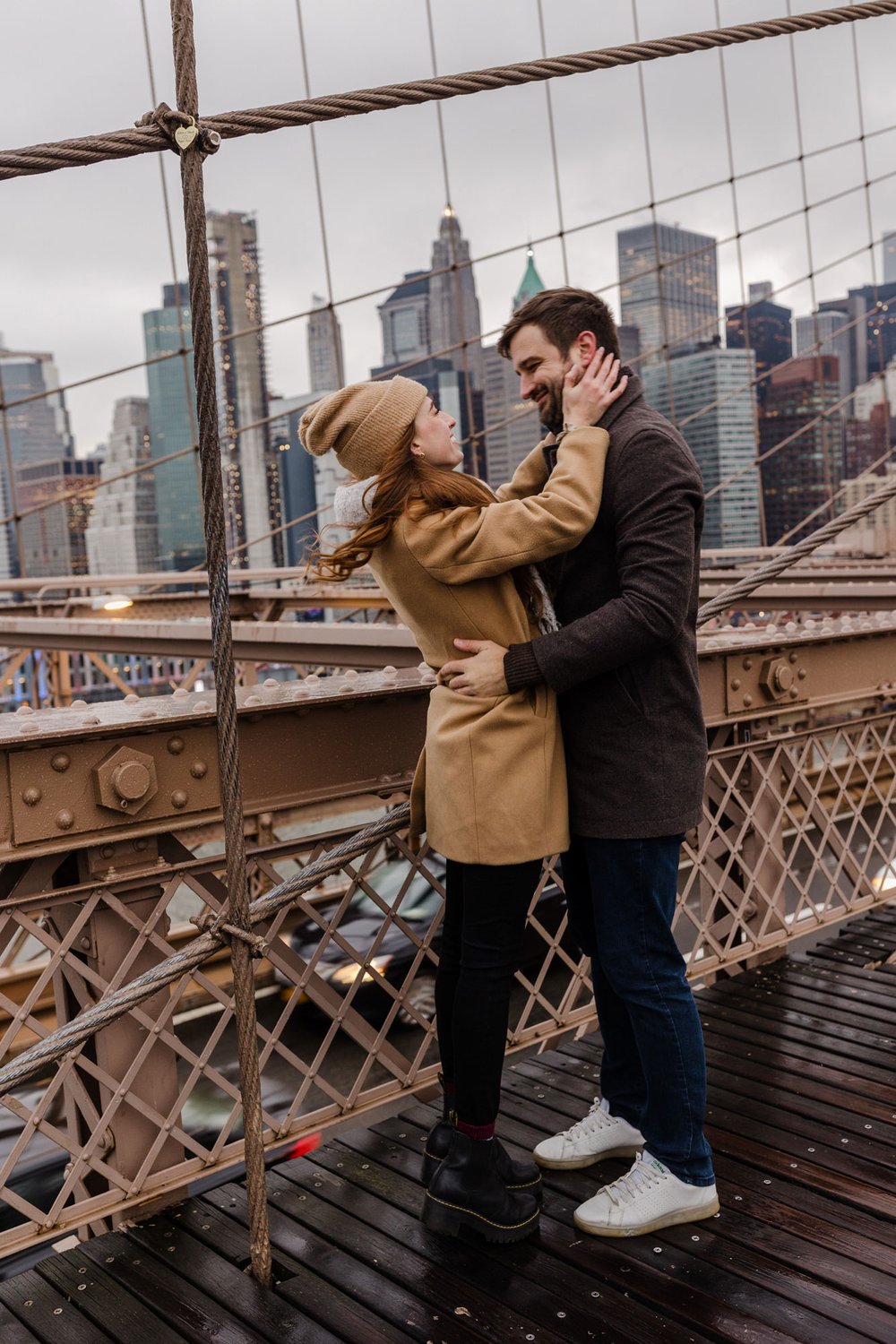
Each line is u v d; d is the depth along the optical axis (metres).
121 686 9.59
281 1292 1.82
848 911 3.47
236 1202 2.10
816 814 3.33
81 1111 2.04
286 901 1.90
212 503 1.61
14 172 1.46
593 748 1.82
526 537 1.66
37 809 1.90
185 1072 4.44
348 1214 2.04
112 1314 1.78
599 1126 2.18
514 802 1.73
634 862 1.82
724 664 2.97
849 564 8.37
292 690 2.29
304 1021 4.93
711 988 3.06
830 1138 2.22
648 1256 1.86
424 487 1.70
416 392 1.72
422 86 1.77
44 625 6.12
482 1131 1.85
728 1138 2.24
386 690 2.31
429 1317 1.73
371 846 2.02
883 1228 1.91
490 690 1.72
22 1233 1.93
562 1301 1.76
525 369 1.89
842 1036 2.71
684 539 1.71
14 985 4.47
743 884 3.21
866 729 3.47
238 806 1.74
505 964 1.82
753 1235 1.90
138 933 2.02
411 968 2.44
